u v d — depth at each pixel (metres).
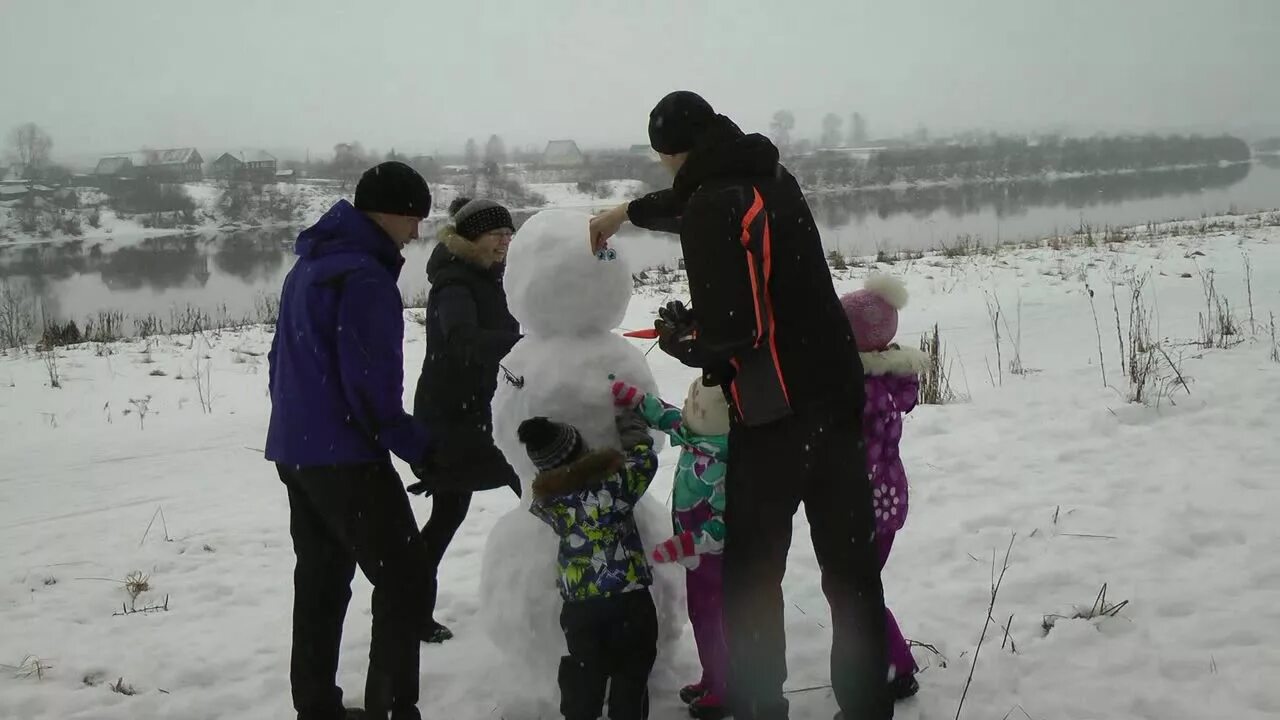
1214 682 3.09
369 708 3.05
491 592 3.33
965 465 5.54
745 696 2.82
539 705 3.29
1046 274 14.61
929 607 3.80
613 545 3.04
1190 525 4.32
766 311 2.63
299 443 2.94
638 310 13.16
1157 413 6.08
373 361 2.90
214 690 3.64
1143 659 3.28
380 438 2.93
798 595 4.06
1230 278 12.75
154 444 7.64
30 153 88.56
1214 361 7.35
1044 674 3.26
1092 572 3.97
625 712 3.00
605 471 3.02
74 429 8.20
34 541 5.43
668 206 3.03
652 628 3.07
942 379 7.83
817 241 2.76
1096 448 5.58
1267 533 4.14
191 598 4.55
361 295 2.89
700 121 2.86
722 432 3.08
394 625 3.03
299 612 3.16
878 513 3.16
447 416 3.67
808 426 2.69
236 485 6.54
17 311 16.58
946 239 25.64
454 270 3.75
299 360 2.95
